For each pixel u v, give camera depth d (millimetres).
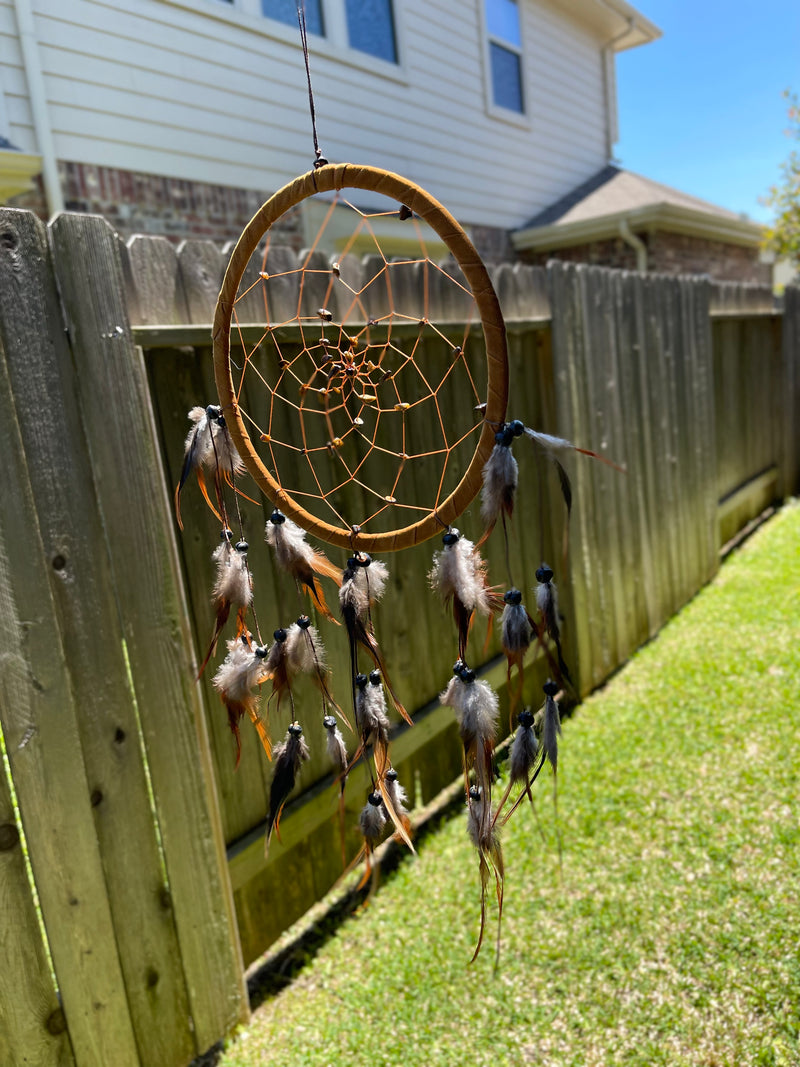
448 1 6398
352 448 2115
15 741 1387
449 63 6465
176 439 1724
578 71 8492
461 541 992
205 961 1757
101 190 4090
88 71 3963
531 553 2961
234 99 4703
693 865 2180
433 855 2363
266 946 2088
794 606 4012
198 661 1804
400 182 911
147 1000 1632
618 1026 1728
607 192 8109
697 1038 1674
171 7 4289
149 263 1641
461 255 891
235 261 1033
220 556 1180
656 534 3965
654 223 7004
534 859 2277
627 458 3658
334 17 5316
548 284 3000
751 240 9297
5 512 1357
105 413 1518
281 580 1944
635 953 1908
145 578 1601
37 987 1440
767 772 2557
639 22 8477
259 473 1115
